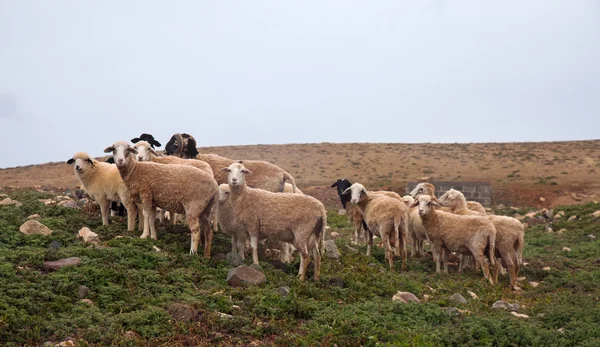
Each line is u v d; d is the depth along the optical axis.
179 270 11.27
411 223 17.56
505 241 14.68
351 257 15.37
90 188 14.15
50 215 15.35
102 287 9.98
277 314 9.90
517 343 9.70
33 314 8.82
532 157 52.12
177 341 8.44
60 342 8.16
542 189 41.09
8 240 12.14
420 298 12.34
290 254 14.35
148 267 11.37
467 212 16.83
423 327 10.01
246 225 12.29
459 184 42.16
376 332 9.44
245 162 15.48
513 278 14.52
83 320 8.73
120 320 8.82
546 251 20.06
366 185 44.75
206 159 15.75
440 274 15.14
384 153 57.38
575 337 10.03
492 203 39.75
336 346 8.91
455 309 11.11
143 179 12.63
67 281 9.94
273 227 12.18
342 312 10.23
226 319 9.19
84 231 13.11
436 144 62.06
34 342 8.14
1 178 47.59
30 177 47.56
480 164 50.59
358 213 19.17
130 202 13.71
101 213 15.54
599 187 41.09
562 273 16.03
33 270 10.46
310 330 9.38
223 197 12.90
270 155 57.03
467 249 14.95
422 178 45.66
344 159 54.78
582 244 20.66
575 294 13.47
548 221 26.44
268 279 11.62
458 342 9.47
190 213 12.55
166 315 9.19
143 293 10.03
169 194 12.57
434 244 15.47
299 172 49.88
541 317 11.38
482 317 10.68
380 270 14.34
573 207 27.78
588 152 53.22
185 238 13.79
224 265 12.19
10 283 9.62
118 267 10.84
